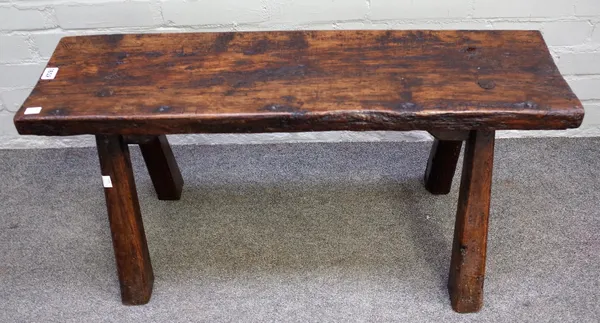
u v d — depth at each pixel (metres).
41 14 1.93
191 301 1.70
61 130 1.42
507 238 1.85
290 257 1.81
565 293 1.70
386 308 1.67
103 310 1.69
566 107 1.39
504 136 2.19
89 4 1.92
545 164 2.11
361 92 1.45
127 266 1.64
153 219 1.94
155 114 1.40
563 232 1.87
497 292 1.70
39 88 1.49
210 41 1.64
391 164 2.12
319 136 2.21
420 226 1.90
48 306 1.70
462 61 1.54
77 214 1.97
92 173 2.12
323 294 1.71
